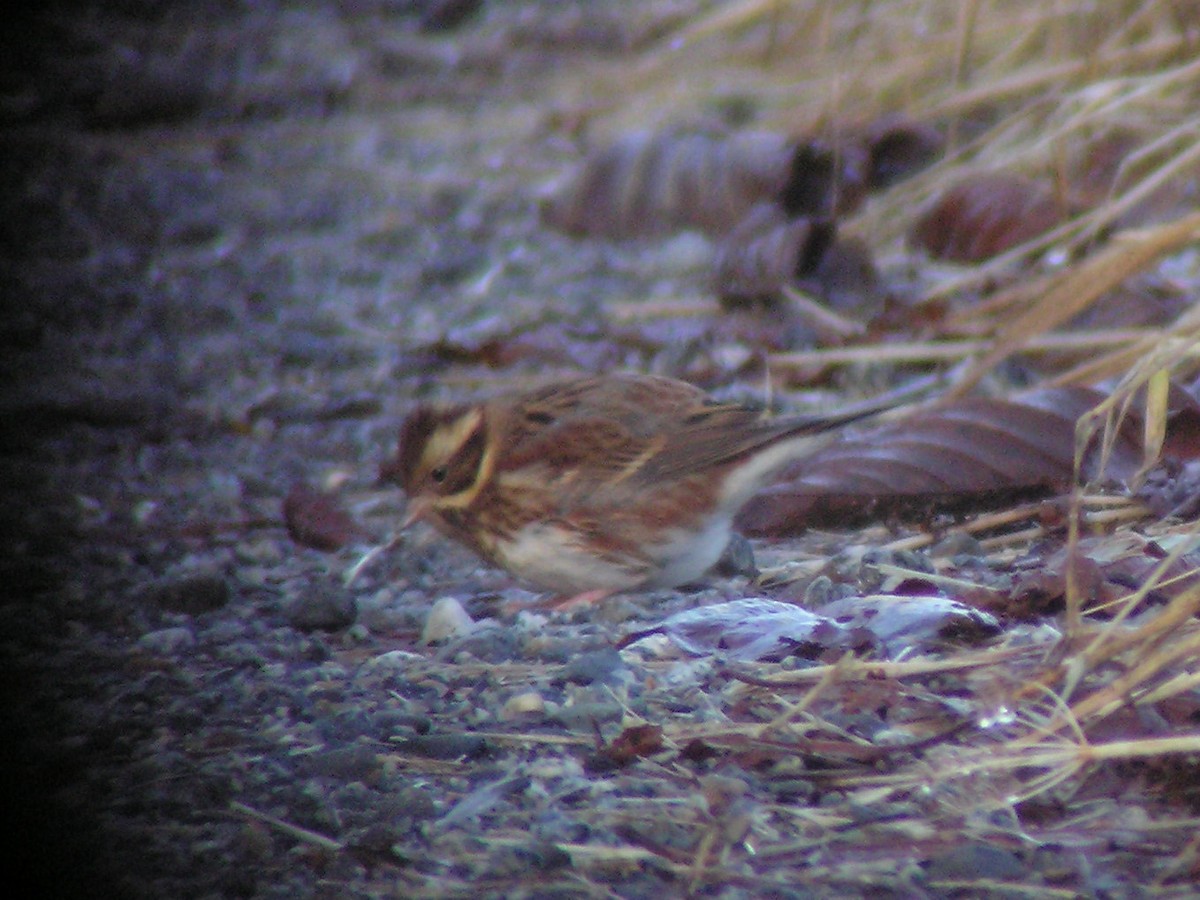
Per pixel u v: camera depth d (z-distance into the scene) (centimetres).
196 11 3078
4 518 1194
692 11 2495
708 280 1717
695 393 977
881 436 1066
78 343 1691
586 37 2639
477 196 2127
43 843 642
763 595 941
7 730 773
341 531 1138
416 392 1504
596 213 1922
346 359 1606
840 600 845
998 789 645
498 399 1003
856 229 1652
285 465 1332
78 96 2583
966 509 1043
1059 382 1104
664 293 1709
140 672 861
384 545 1023
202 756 735
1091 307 1340
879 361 1371
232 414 1452
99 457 1361
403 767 713
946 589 882
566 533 951
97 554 1104
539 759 709
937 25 1844
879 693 723
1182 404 1058
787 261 1587
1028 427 1046
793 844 616
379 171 2267
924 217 1627
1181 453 1046
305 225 2086
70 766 728
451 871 614
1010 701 682
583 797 667
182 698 813
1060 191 1480
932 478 1034
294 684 830
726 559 986
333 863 625
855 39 1833
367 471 1302
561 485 947
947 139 1752
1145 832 613
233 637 922
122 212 2166
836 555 980
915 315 1436
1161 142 1362
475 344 1573
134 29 2936
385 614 962
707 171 1859
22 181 2291
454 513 977
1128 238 1271
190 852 638
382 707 789
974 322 1406
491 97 2511
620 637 874
